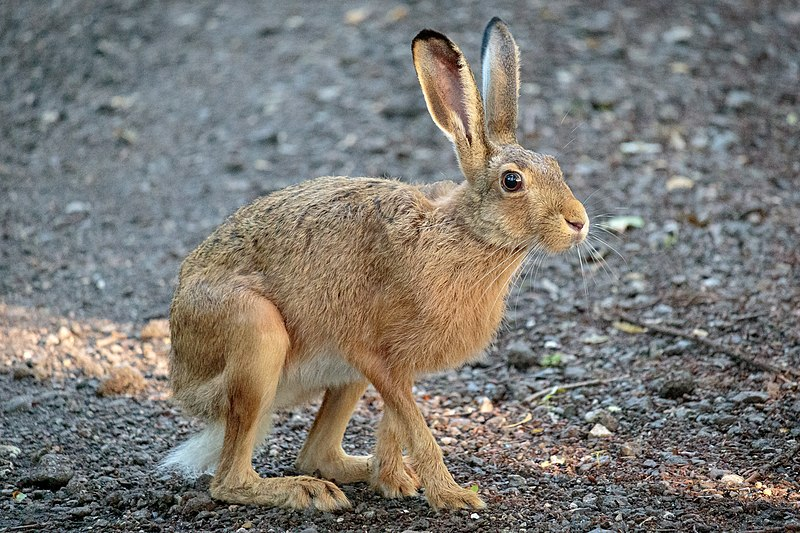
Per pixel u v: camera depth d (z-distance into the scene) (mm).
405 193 8836
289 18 20984
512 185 8594
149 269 14188
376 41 19641
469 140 8828
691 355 11359
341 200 8898
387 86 18250
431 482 8562
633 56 18750
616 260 13648
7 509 8734
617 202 14812
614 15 20188
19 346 12094
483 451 9898
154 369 11812
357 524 8422
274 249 8797
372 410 11180
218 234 9133
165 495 8836
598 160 15852
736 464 9133
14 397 10906
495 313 9008
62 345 12219
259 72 19125
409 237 8648
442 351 8758
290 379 8969
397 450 9078
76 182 16438
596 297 12969
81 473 9422
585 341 12062
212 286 8773
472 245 8688
